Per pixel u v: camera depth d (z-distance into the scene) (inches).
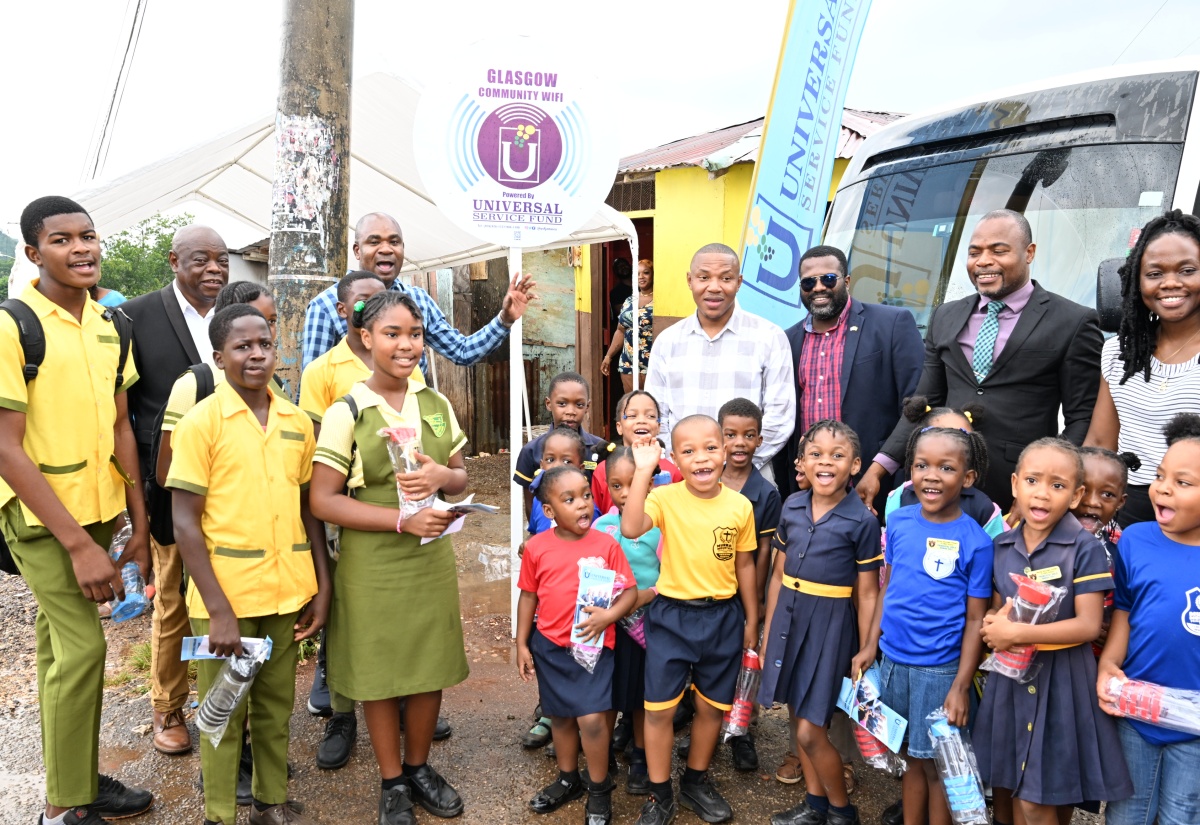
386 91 214.2
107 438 114.7
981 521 111.3
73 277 108.7
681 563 119.7
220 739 106.8
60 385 108.2
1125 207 143.1
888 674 110.0
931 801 107.8
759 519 128.9
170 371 142.1
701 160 333.7
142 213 290.8
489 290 407.2
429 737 122.3
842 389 150.3
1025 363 124.7
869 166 196.5
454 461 124.4
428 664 117.3
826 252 147.9
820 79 206.5
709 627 118.2
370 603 114.6
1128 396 111.7
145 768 132.1
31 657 177.0
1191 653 91.3
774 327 149.9
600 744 116.7
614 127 168.7
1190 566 91.8
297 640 116.1
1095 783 95.3
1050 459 97.7
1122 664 96.4
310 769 132.9
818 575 116.0
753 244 201.9
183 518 105.1
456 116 162.4
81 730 110.1
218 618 105.0
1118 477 104.7
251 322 108.2
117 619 117.6
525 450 153.9
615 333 407.5
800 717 114.7
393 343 115.3
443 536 119.9
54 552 109.1
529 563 123.7
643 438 134.5
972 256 128.2
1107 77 151.4
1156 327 109.0
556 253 429.4
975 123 171.3
